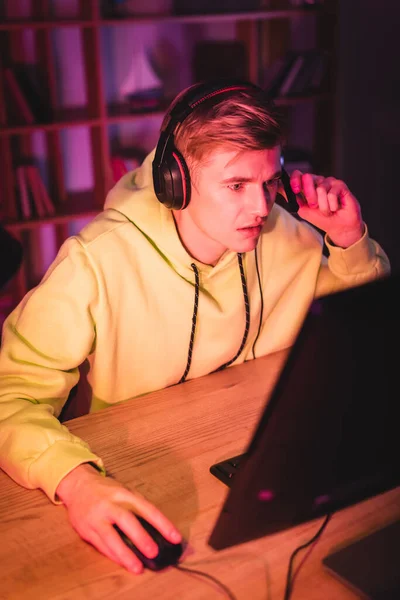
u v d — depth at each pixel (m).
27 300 1.32
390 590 0.86
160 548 0.93
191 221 1.35
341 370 0.72
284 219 1.62
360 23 4.21
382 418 0.79
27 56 3.60
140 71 3.93
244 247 1.25
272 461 0.75
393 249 4.41
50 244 3.95
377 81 4.24
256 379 1.45
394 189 4.32
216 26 4.03
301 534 0.99
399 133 4.20
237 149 1.14
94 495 0.99
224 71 3.97
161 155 1.24
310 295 1.64
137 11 3.79
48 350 1.28
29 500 1.08
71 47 3.72
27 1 3.54
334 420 0.76
